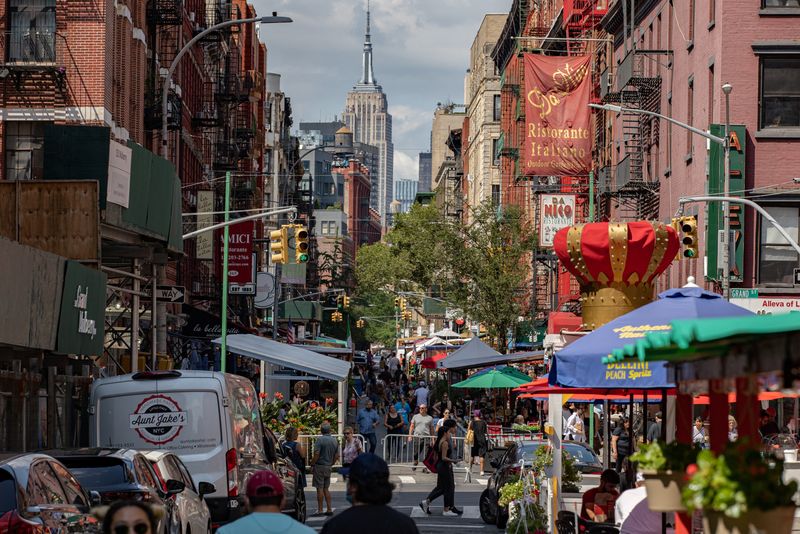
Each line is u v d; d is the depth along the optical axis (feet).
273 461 83.66
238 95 259.80
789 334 20.18
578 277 67.26
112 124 140.36
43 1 134.82
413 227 274.57
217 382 73.20
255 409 82.79
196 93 226.79
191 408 72.74
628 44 207.31
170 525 55.98
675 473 25.84
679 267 172.65
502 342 257.96
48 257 77.77
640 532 54.29
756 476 20.99
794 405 138.00
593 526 66.03
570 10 247.50
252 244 203.10
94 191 90.84
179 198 114.21
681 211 126.00
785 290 149.69
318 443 102.63
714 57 156.97
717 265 149.59
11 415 80.12
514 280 253.44
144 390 72.69
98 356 90.99
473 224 265.54
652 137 190.49
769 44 152.66
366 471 29.89
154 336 112.47
